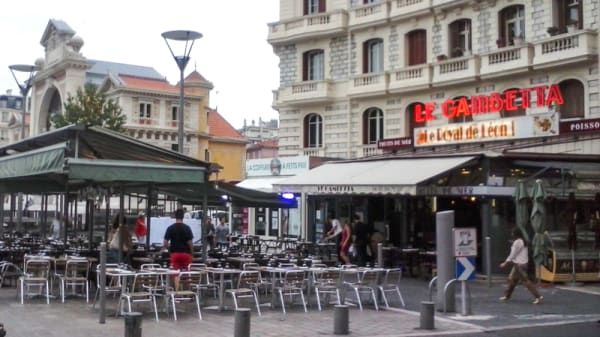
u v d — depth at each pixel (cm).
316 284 1468
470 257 1407
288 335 1137
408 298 1667
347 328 1148
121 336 1066
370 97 3372
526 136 2277
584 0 2612
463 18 3070
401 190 2016
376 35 3403
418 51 3275
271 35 3781
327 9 3631
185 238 1482
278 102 3772
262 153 7650
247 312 1024
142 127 6581
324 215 3234
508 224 2117
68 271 1504
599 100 2522
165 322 1240
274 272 1423
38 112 7481
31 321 1191
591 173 2061
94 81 7862
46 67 7150
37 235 3070
